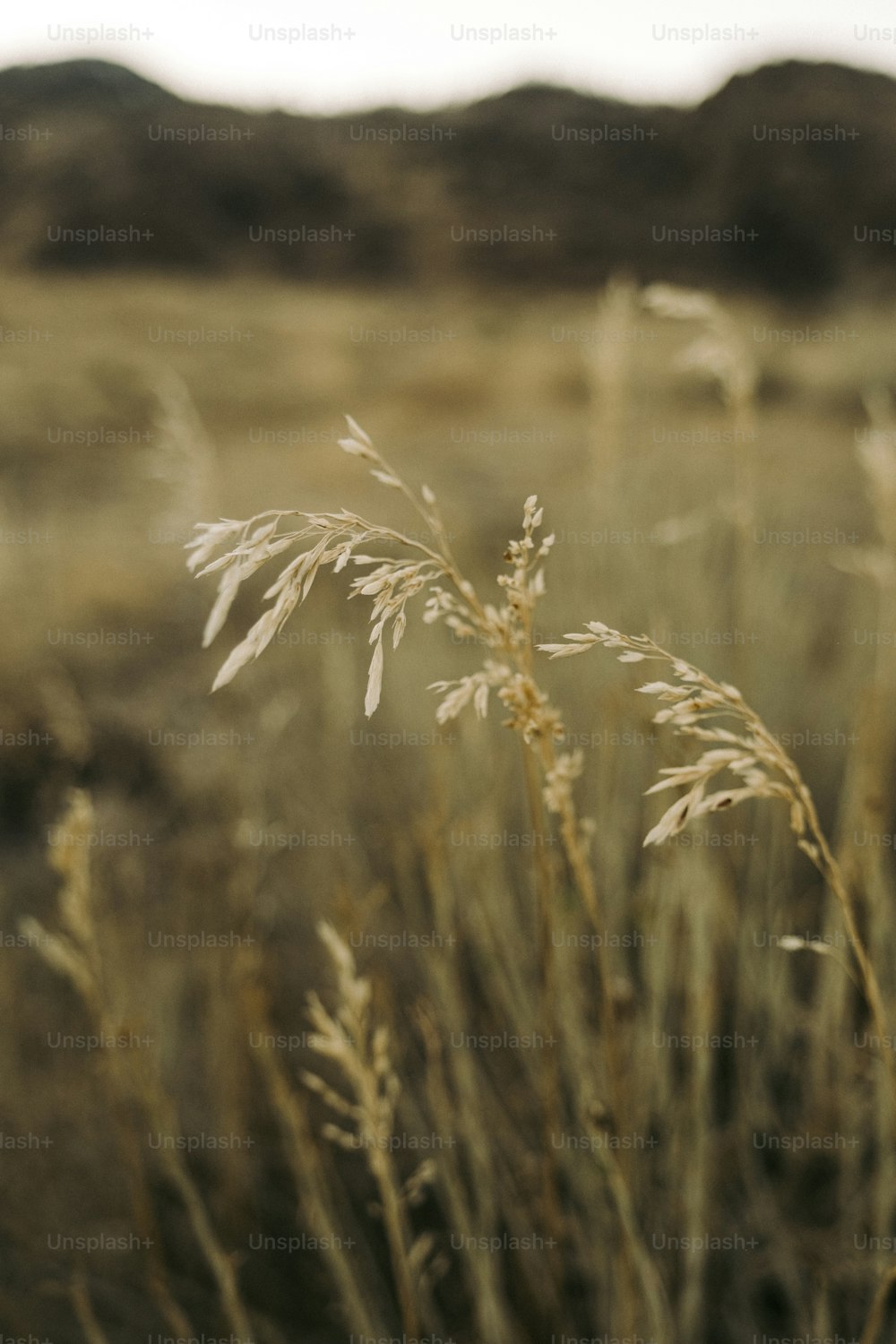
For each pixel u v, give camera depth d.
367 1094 1.15
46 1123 2.41
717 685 0.71
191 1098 2.50
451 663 3.42
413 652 3.76
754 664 3.11
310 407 14.53
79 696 4.41
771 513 4.79
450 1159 1.72
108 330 18.83
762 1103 2.22
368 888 2.79
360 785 3.31
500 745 2.76
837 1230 1.98
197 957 2.68
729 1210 2.18
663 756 1.72
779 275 29.81
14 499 8.82
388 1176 1.19
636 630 3.07
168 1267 2.19
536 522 0.83
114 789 3.81
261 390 14.94
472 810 2.36
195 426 3.07
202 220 32.97
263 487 8.58
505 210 34.06
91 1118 2.40
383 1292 2.12
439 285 31.12
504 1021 2.29
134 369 15.18
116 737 4.12
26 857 3.63
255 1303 2.14
